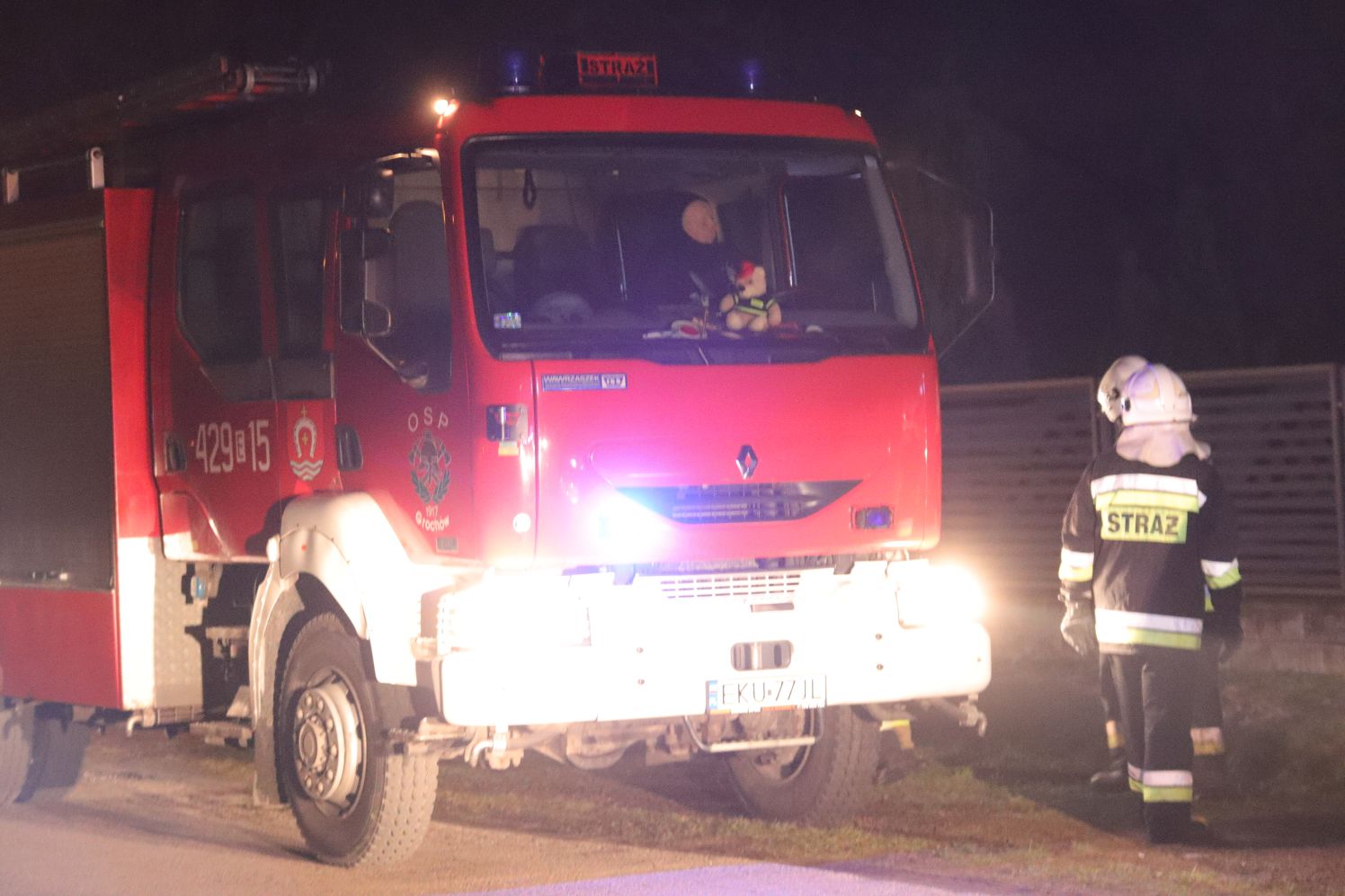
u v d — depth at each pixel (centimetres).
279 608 951
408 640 861
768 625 878
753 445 870
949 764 1131
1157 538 902
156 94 1017
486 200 851
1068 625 960
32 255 1077
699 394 859
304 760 920
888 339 909
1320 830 930
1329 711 1184
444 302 855
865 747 961
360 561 879
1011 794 1036
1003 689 1381
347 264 851
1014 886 827
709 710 861
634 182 880
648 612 858
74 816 1086
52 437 1065
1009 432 1730
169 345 1017
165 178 1025
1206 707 998
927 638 906
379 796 886
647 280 872
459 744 868
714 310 875
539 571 847
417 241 860
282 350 945
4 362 1105
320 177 918
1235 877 830
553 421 834
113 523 1020
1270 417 1521
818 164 922
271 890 865
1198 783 1012
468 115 856
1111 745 1034
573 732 888
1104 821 962
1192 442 918
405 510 873
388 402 878
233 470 980
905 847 919
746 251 901
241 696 995
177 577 1036
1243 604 1452
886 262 924
